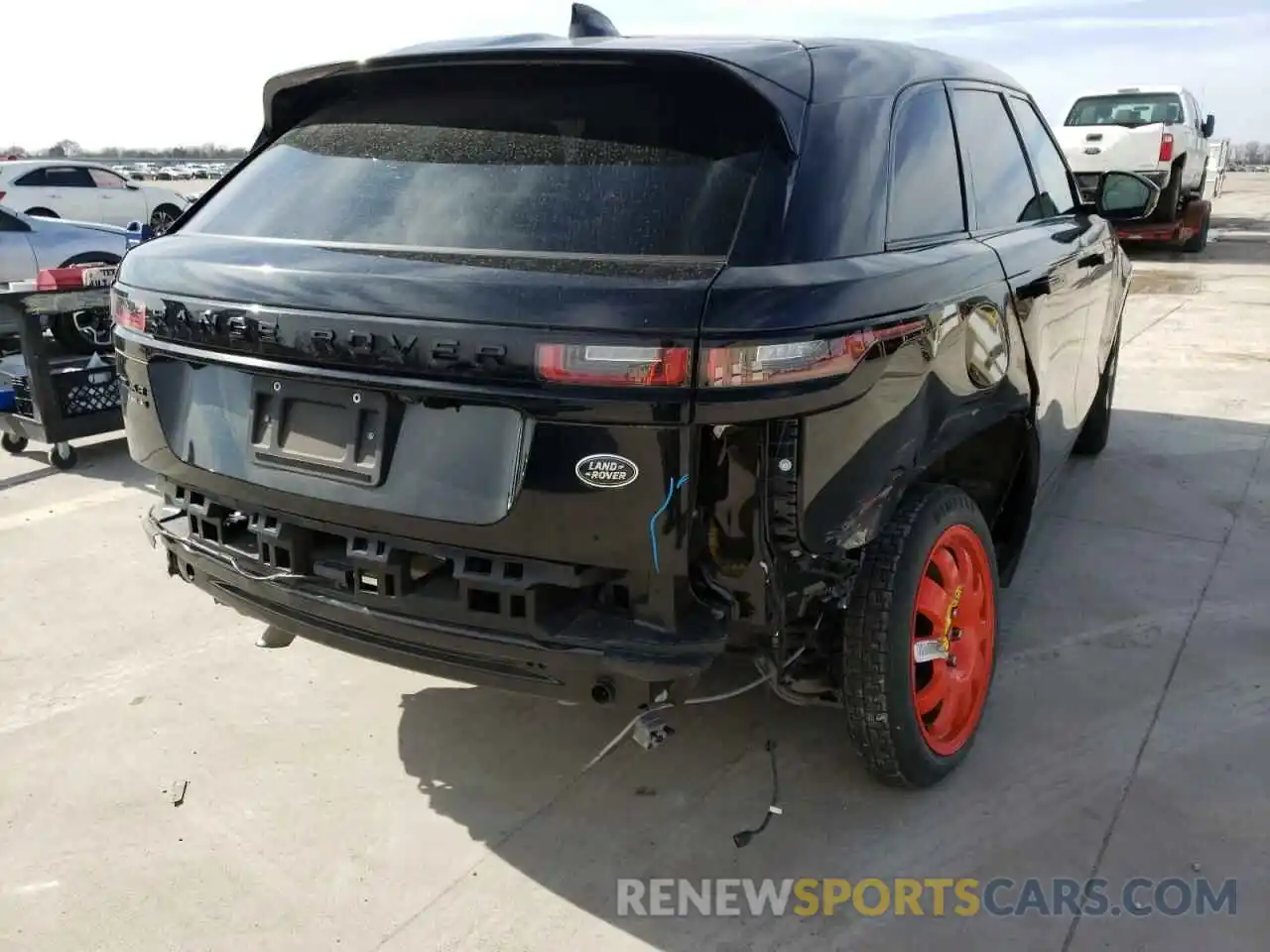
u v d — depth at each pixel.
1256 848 2.45
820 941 2.21
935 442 2.47
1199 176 15.28
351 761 2.89
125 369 2.68
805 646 2.36
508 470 2.07
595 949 2.21
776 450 2.02
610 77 2.31
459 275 2.10
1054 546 4.19
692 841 2.54
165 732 3.03
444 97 2.51
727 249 2.06
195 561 2.61
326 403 2.26
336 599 2.35
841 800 2.67
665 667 2.04
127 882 2.42
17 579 4.08
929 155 2.70
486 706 3.16
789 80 2.25
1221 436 5.62
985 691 2.88
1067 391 3.70
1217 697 3.09
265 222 2.56
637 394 1.95
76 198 16.61
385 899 2.36
